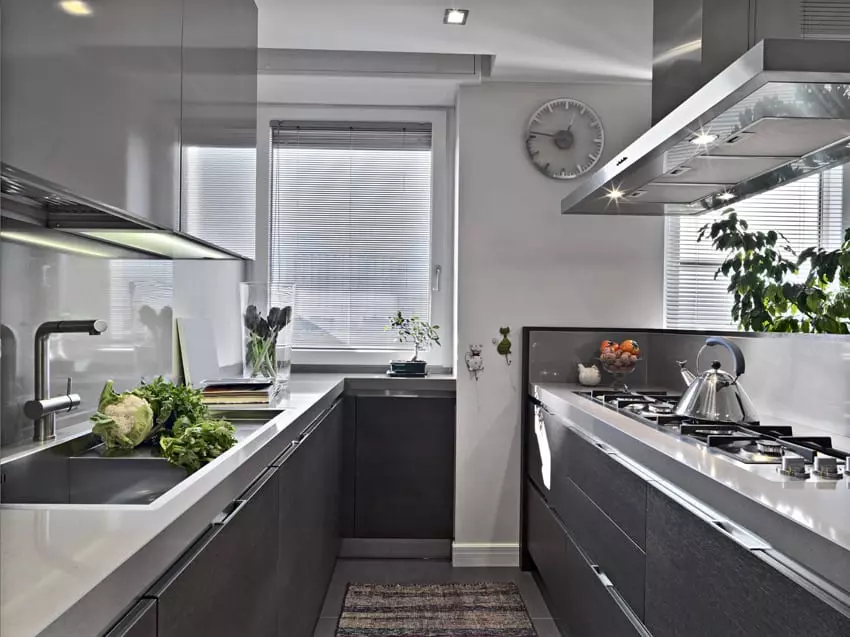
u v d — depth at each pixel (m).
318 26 2.86
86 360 2.01
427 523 3.60
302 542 2.22
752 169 2.11
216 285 3.28
